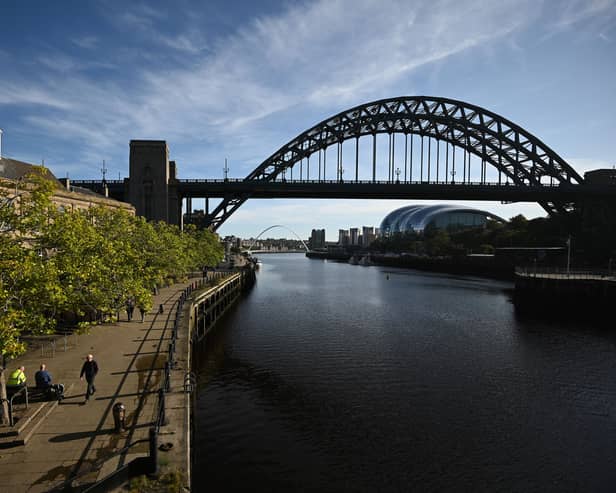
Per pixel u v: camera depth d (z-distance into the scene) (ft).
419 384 89.56
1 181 48.06
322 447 63.77
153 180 254.06
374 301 214.48
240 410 76.79
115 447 42.60
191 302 126.82
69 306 53.01
